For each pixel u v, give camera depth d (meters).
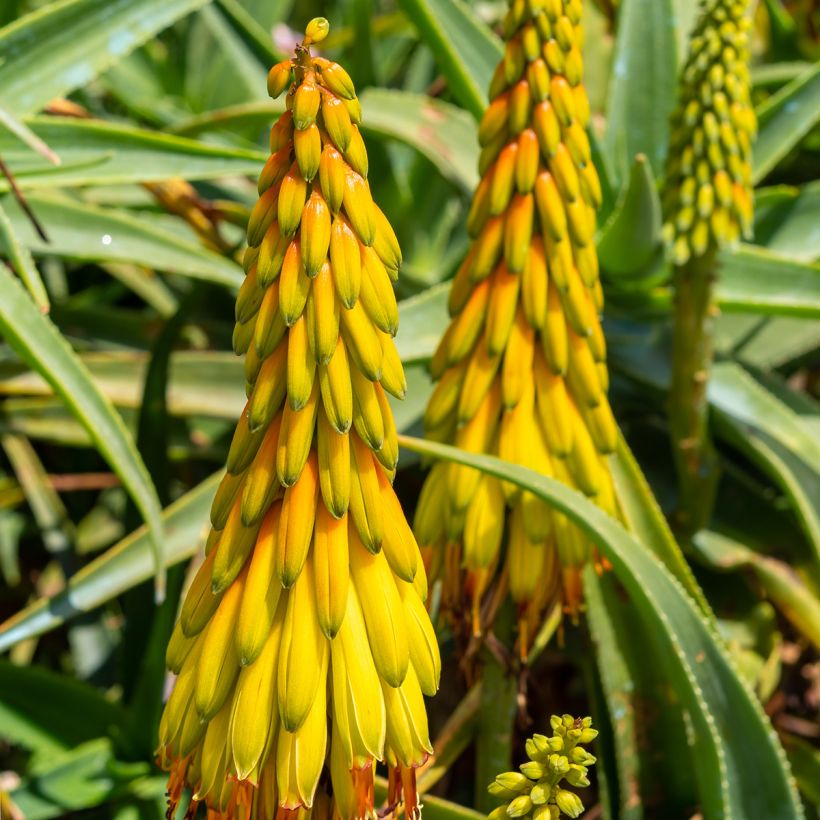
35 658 1.05
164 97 1.30
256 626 0.70
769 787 0.82
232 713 0.70
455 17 0.99
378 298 0.69
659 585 0.80
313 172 0.68
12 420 1.02
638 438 1.01
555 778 0.70
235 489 0.71
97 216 0.95
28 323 0.84
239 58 1.10
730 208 0.86
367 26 1.06
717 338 1.03
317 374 0.70
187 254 0.96
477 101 0.97
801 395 1.01
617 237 0.93
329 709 0.71
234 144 1.12
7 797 0.85
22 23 0.91
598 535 0.78
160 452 0.96
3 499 1.06
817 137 1.12
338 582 0.70
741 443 0.96
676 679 0.82
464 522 0.79
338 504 0.70
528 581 0.80
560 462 0.80
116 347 1.09
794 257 1.01
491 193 0.79
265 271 0.69
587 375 0.80
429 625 0.72
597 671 0.90
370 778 0.70
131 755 0.91
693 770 0.86
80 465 1.08
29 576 1.09
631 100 1.02
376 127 1.04
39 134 0.92
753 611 0.95
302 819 0.70
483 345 0.80
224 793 0.70
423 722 0.71
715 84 0.84
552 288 0.80
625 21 1.02
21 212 0.95
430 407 0.81
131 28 0.93
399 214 1.12
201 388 1.02
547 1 0.77
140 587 0.94
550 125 0.78
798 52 1.21
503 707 0.82
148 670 0.89
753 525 0.96
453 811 0.81
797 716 0.99
